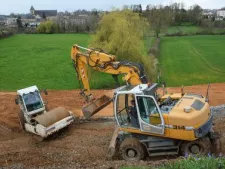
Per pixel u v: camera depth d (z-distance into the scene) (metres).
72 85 32.78
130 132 12.16
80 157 13.25
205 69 39.09
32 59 51.47
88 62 15.05
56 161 13.11
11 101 24.78
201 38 75.50
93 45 31.25
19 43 74.88
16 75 39.12
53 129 15.51
